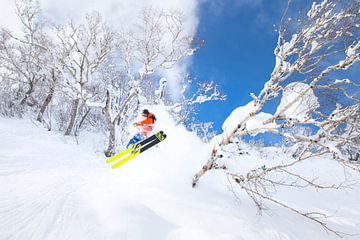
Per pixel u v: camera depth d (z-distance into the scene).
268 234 5.08
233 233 4.73
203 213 5.16
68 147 13.44
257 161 11.41
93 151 14.48
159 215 4.90
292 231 5.62
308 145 5.67
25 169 7.64
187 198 5.91
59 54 16.88
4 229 3.76
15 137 12.52
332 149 5.20
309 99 5.39
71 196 5.43
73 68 16.00
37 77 21.64
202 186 6.93
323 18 5.12
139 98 15.37
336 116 5.23
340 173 12.65
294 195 9.19
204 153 7.31
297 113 5.41
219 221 5.02
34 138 13.80
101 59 17.44
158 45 15.40
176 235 4.33
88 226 4.13
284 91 5.49
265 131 5.77
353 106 4.92
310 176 11.66
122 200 5.26
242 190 7.45
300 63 5.36
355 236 6.62
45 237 3.69
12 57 21.44
